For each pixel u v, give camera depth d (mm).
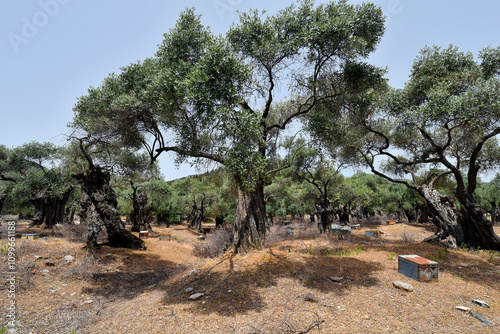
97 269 8695
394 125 11789
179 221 42250
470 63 9984
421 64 10938
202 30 9953
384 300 5195
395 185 34781
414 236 14234
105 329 4738
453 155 13555
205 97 7113
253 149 7398
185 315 4973
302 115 12336
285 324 4297
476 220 10016
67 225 18562
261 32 9133
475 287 5949
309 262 7895
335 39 8445
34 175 17281
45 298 6305
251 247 9320
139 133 12828
